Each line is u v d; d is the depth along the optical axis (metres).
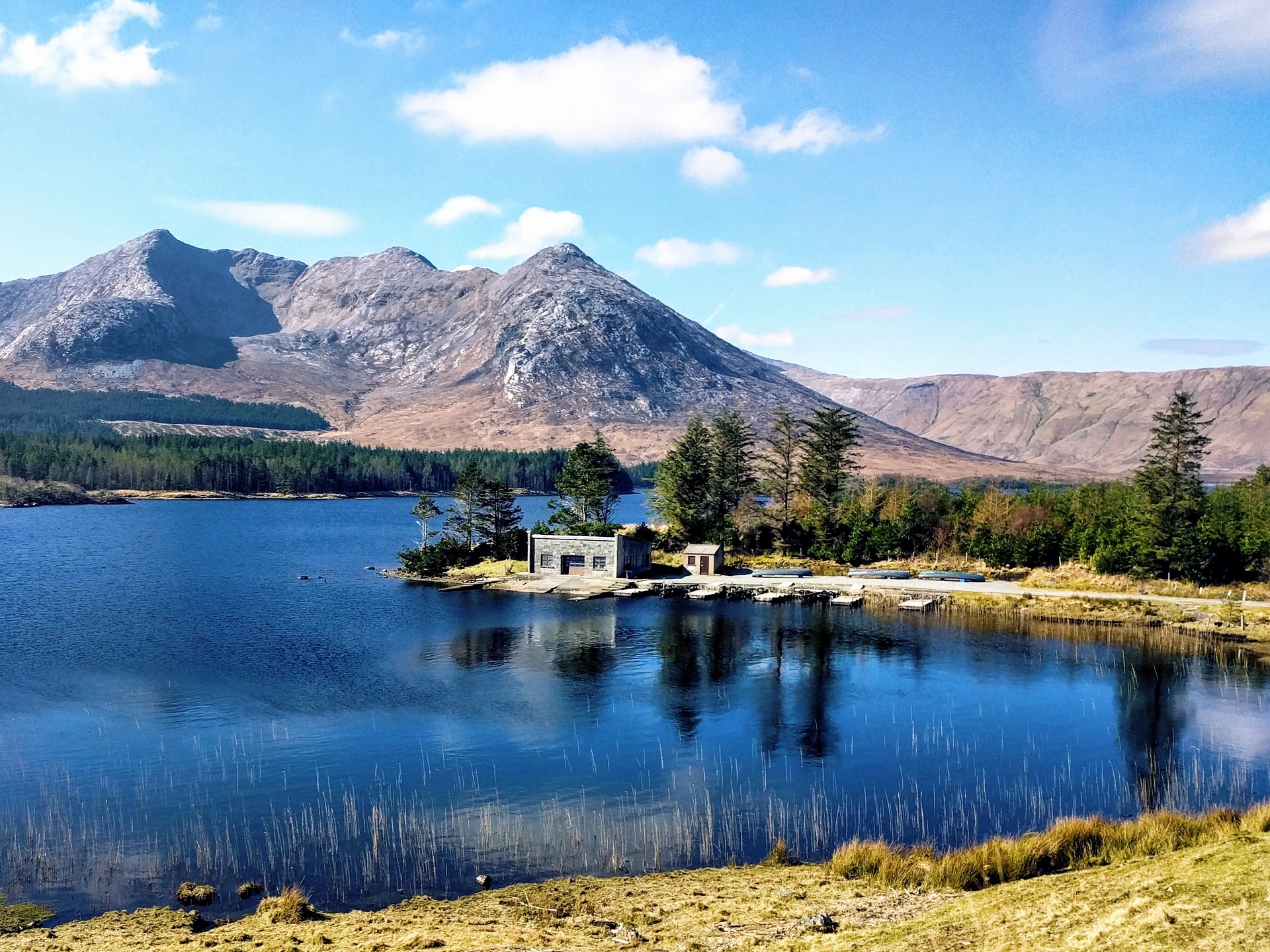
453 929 27.80
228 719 54.22
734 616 89.62
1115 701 59.69
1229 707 58.22
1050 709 57.66
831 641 77.94
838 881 32.25
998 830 38.75
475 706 57.44
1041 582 105.00
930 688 62.62
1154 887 25.09
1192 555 98.88
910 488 143.62
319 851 35.94
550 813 40.19
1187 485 105.25
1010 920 24.72
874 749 49.81
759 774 45.75
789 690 61.91
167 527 189.25
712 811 40.75
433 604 96.38
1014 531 118.62
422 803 41.28
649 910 29.55
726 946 25.67
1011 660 70.81
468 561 123.12
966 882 30.91
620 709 57.09
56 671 64.81
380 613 90.94
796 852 36.41
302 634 79.75
